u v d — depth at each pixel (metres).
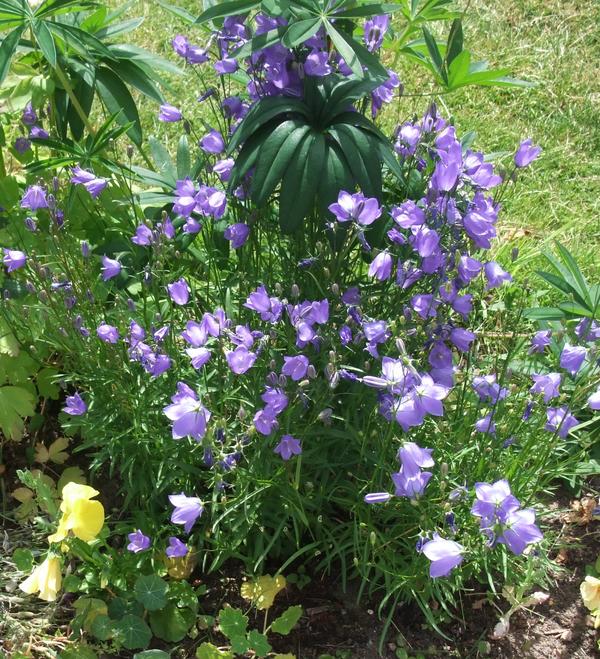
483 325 2.92
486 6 5.14
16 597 2.29
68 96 2.77
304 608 2.32
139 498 2.52
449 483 2.27
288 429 2.10
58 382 2.63
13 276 2.68
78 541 2.20
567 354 2.17
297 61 2.32
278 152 2.20
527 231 3.74
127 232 2.70
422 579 2.24
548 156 4.21
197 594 2.29
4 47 2.31
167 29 4.73
